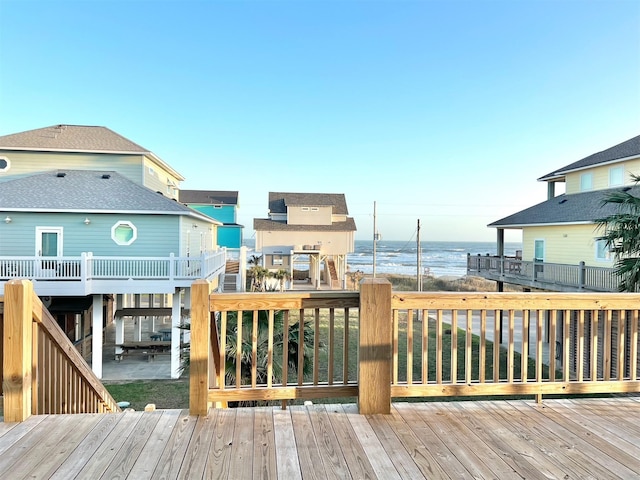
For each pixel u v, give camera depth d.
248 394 2.56
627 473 1.83
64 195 11.62
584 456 2.00
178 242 11.64
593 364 2.87
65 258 9.40
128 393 8.49
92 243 11.23
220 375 2.72
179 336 9.98
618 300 2.84
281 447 2.04
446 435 2.22
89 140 14.78
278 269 24.72
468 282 35.28
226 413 2.49
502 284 14.38
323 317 15.95
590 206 12.05
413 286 32.91
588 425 2.40
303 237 25.62
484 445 2.11
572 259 12.08
